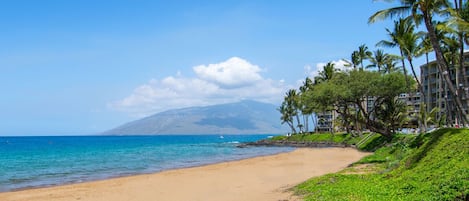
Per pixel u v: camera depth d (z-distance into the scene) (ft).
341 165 119.96
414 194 42.98
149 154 218.79
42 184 92.58
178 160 172.24
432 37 81.05
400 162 75.15
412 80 183.11
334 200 47.93
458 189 38.40
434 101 301.02
